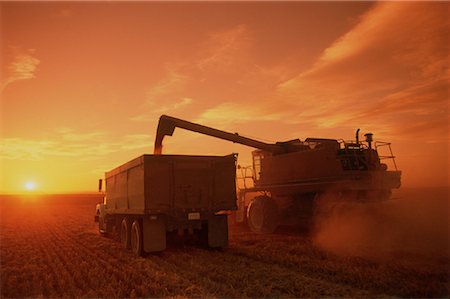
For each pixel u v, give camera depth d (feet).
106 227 53.67
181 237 43.21
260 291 22.49
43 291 24.64
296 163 47.88
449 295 21.07
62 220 92.99
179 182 37.70
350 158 43.21
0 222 86.48
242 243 41.88
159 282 25.16
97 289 23.82
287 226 54.95
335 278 24.90
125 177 43.21
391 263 27.61
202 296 21.77
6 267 32.12
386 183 42.73
